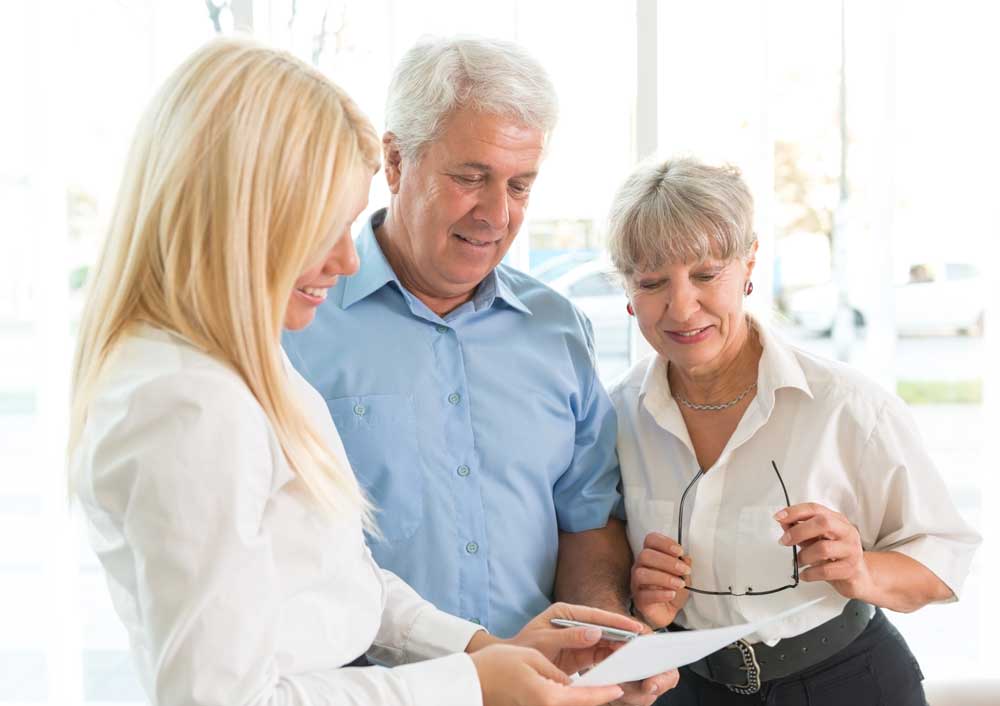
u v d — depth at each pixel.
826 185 3.07
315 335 1.73
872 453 1.65
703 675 1.72
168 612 1.01
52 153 2.59
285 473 1.13
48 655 2.62
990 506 2.72
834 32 2.91
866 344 2.80
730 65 2.51
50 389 2.61
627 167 2.52
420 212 1.63
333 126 1.13
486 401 1.76
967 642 3.22
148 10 2.52
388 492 1.69
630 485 1.84
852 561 1.55
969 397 6.96
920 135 3.80
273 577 1.07
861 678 1.67
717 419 1.73
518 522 1.75
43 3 2.56
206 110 1.09
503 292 1.82
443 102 1.57
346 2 2.45
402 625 1.46
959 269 6.87
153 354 1.08
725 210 1.58
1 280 4.02
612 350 2.98
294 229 1.11
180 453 1.02
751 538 1.67
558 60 2.51
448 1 2.48
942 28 3.64
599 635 1.32
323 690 1.11
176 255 1.10
